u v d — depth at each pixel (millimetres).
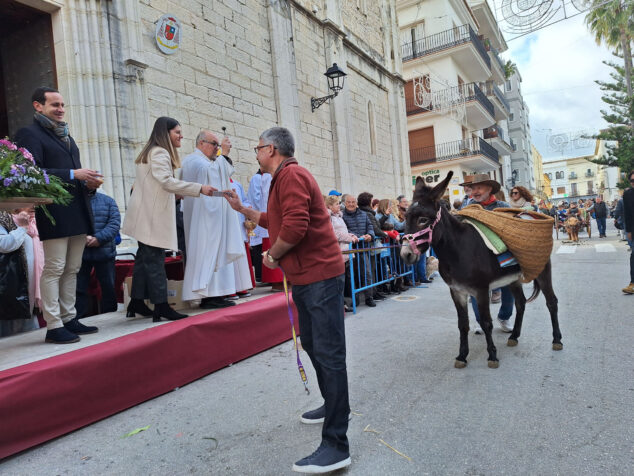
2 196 2719
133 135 6625
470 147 23516
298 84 11125
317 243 2404
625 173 25531
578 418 2688
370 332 5117
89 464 2473
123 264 5938
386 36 16578
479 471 2195
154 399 3385
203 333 3857
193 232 4367
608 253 11266
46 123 3443
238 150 8914
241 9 9289
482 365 3795
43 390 2707
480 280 3668
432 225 3562
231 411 3104
